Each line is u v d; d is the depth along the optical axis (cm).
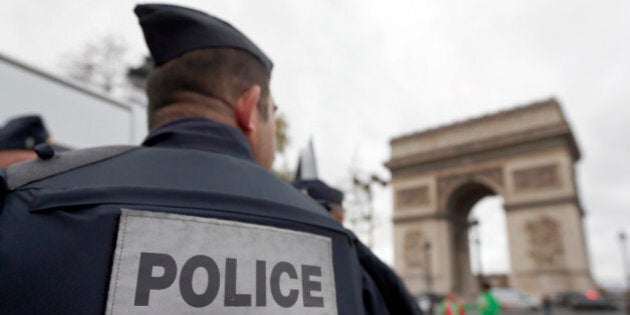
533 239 4253
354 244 163
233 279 115
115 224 109
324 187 418
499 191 4706
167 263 110
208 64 165
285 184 157
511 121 4912
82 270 102
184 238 115
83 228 107
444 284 4638
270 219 132
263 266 122
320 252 138
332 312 129
